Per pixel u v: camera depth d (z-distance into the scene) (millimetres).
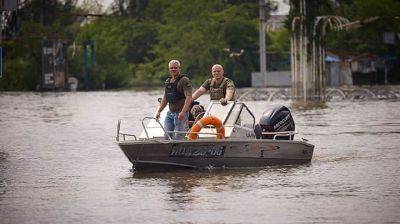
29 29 198000
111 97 140000
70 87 196375
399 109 90312
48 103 117062
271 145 41781
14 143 56500
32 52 195625
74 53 192500
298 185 36438
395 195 33719
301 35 112875
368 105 99375
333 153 48000
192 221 29469
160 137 41312
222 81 42438
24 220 30188
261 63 177125
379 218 29531
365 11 197500
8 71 190875
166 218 30047
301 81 113875
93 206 32500
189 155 40406
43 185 37719
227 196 33969
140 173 40594
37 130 67188
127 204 32750
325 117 78188
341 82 193125
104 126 70875
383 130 63031
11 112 94000
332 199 33062
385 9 197500
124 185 37219
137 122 75750
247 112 42594
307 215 30141
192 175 39469
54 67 188375
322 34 113562
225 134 41031
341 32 198375
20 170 42656
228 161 41156
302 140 43625
